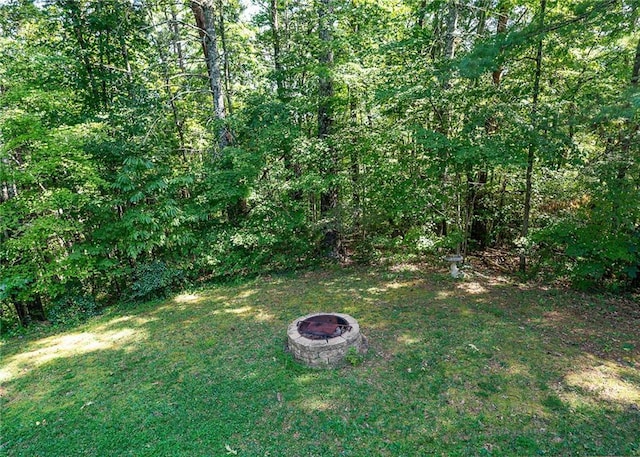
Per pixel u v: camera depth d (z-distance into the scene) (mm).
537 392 4277
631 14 5746
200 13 9633
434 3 8484
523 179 8500
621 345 5246
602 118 5699
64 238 7738
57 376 5289
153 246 8484
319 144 8562
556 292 7262
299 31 10883
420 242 8328
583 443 3529
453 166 7820
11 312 8539
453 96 7578
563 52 7141
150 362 5477
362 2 8883
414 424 3879
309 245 9703
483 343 5406
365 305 7082
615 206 6473
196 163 9586
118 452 3699
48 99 7598
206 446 3701
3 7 9234
